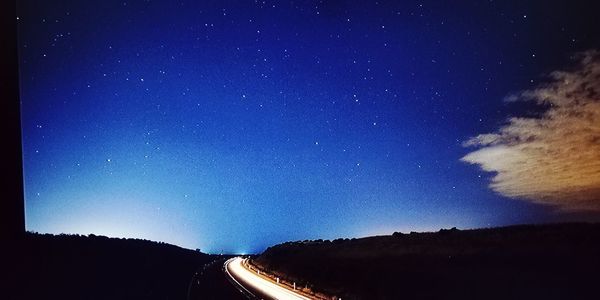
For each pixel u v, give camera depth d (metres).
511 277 32.59
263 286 34.53
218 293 28.64
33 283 20.84
